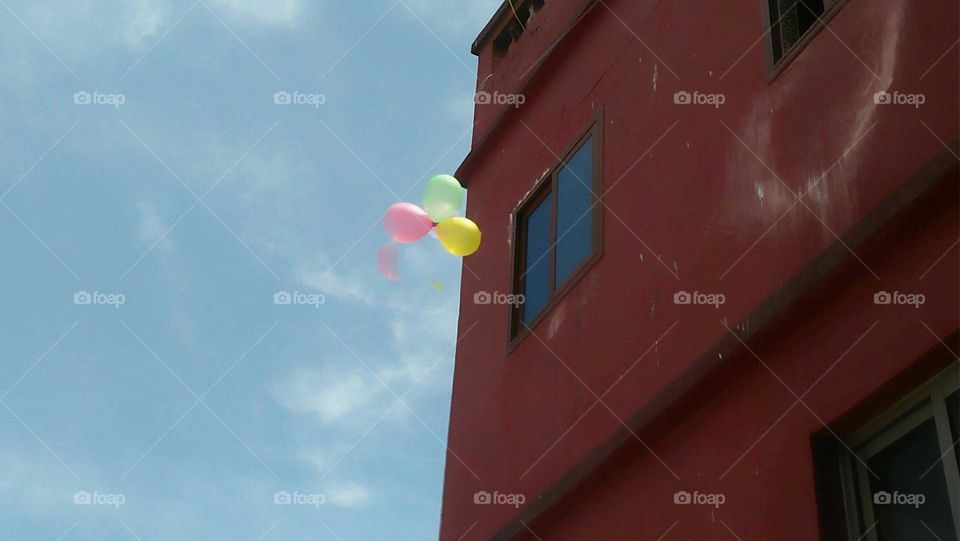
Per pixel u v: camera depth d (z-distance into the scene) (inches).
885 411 237.9
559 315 359.3
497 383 377.1
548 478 329.7
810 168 276.7
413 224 346.6
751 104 307.1
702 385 279.6
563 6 432.5
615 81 380.5
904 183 241.4
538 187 400.8
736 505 259.6
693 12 351.6
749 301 280.2
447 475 380.8
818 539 234.5
